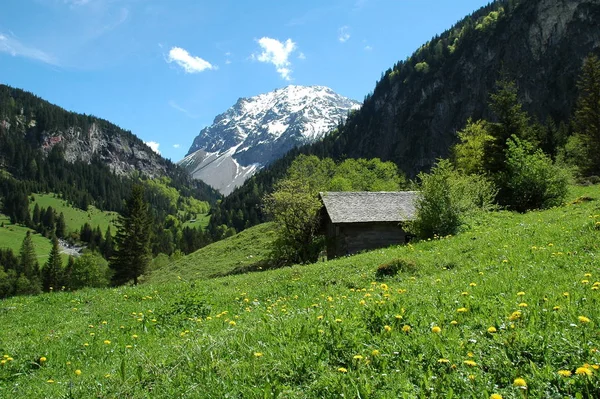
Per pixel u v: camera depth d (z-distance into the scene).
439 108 196.88
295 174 56.62
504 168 43.19
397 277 13.49
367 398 4.31
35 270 132.88
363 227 35.38
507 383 4.25
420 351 5.25
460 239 18.25
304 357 5.49
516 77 166.50
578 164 57.41
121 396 5.44
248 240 61.47
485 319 6.03
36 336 12.41
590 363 4.24
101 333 11.39
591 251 10.33
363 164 83.31
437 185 25.78
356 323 6.41
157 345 8.65
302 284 15.45
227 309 12.51
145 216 77.19
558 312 5.73
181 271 57.56
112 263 75.62
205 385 5.19
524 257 11.34
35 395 6.48
